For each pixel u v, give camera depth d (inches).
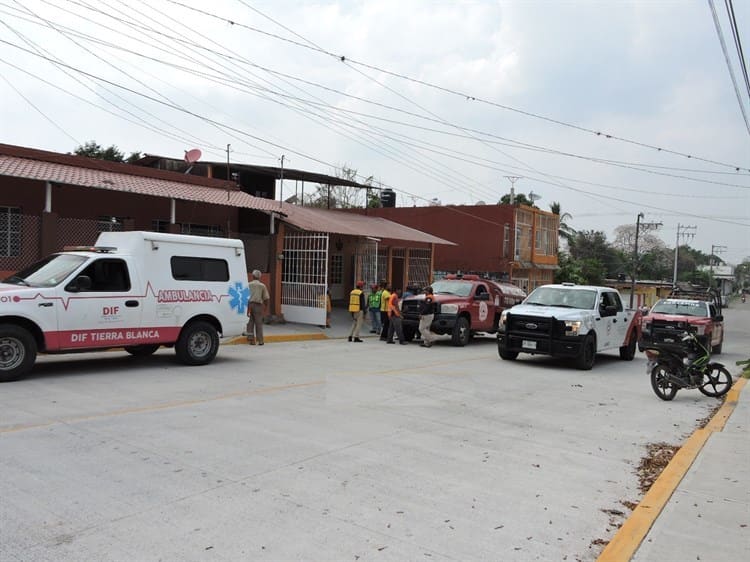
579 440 297.3
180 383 394.9
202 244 477.7
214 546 165.3
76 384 378.6
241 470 227.5
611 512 204.1
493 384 447.2
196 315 471.5
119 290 427.5
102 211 698.2
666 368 422.0
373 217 1204.5
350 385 411.2
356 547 168.1
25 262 604.7
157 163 1020.5
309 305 813.2
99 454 239.9
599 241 2979.8
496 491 218.5
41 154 639.1
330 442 269.7
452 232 1510.8
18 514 181.9
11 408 309.3
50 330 393.4
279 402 346.9
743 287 5649.6
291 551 164.1
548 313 565.0
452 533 180.4
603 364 624.1
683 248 4126.5
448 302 722.2
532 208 1579.7
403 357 586.6
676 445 297.0
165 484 210.1
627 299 2295.8
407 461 248.1
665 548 174.4
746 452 278.2
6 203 623.8
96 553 159.0
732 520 196.2
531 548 173.0
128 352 517.0
